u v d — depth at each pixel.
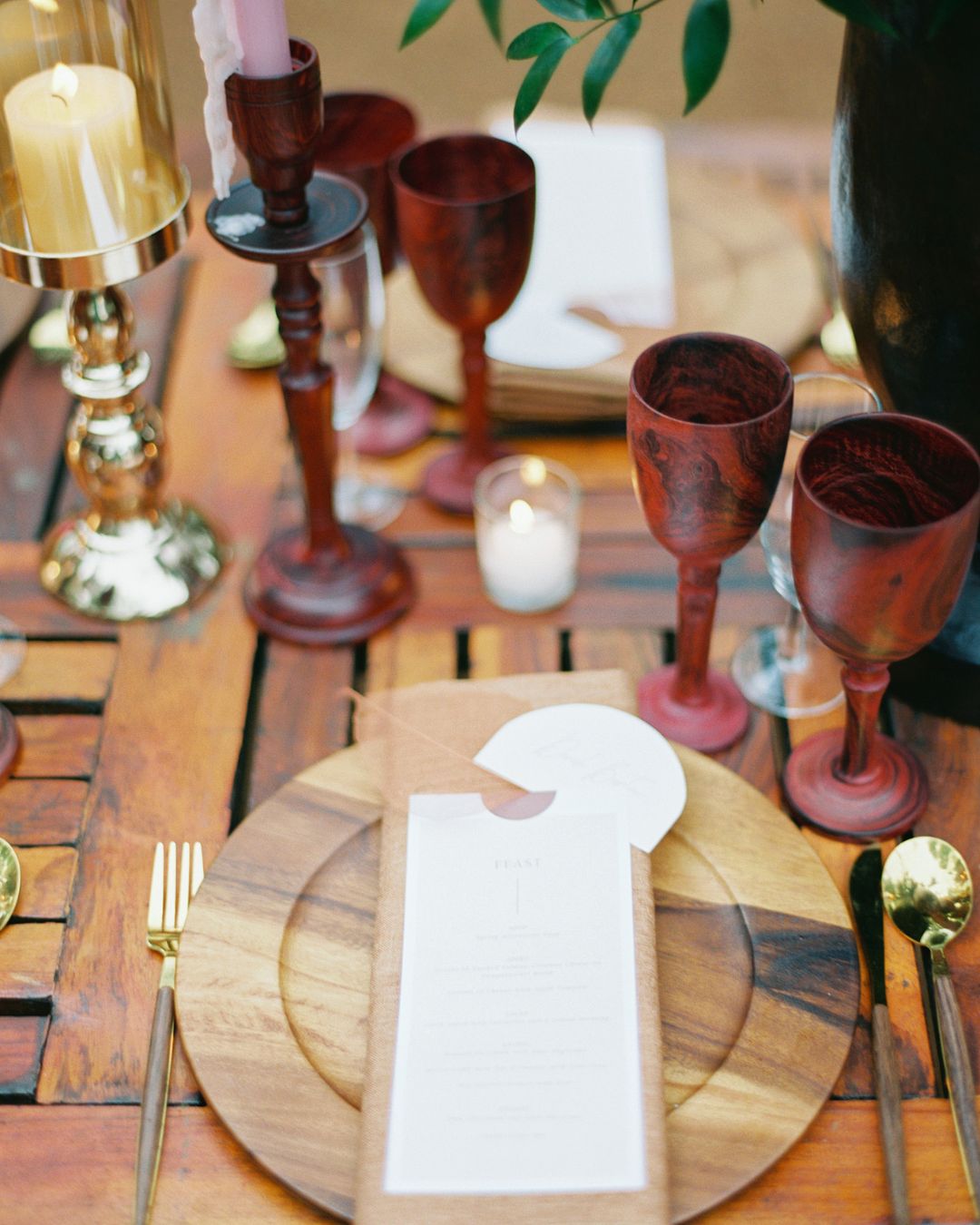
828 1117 0.57
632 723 0.69
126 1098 0.59
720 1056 0.58
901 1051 0.59
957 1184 0.55
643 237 1.02
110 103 0.70
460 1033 0.57
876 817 0.68
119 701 0.77
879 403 0.73
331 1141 0.55
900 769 0.70
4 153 0.71
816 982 0.60
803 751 0.71
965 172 0.59
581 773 0.67
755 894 0.64
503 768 0.68
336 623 0.80
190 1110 0.58
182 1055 0.60
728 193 1.06
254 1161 0.56
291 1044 0.59
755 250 1.01
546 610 0.82
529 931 0.61
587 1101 0.55
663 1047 0.59
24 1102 0.59
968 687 0.72
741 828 0.67
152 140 0.75
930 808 0.69
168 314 1.03
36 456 0.94
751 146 1.13
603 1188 0.52
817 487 0.63
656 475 0.62
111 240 0.72
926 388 0.68
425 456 0.93
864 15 0.55
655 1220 0.51
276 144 0.66
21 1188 0.56
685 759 0.70
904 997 0.61
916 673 0.73
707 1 0.57
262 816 0.68
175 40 2.47
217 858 0.66
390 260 0.94
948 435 0.58
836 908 0.63
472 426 0.89
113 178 0.70
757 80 2.48
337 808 0.69
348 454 0.93
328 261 0.83
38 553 0.87
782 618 0.80
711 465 0.60
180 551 0.84
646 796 0.66
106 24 0.72
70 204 0.70
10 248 0.71
